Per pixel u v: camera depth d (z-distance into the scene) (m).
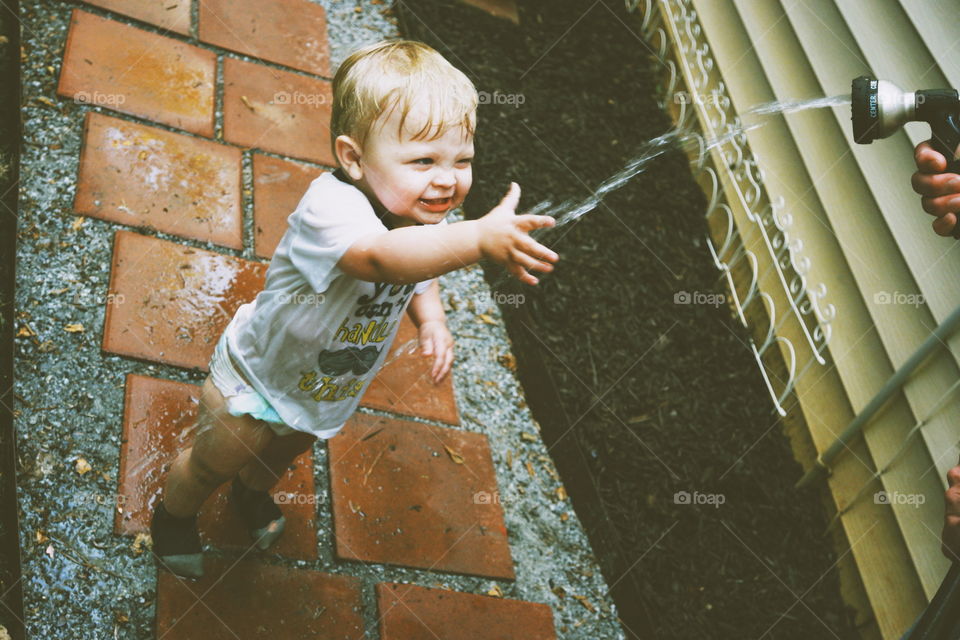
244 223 2.66
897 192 2.67
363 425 2.39
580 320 2.93
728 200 3.39
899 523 2.46
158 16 3.10
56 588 1.83
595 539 2.44
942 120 1.42
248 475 1.93
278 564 2.05
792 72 3.23
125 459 2.07
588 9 4.05
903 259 2.60
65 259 2.36
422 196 1.46
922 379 2.45
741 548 2.58
